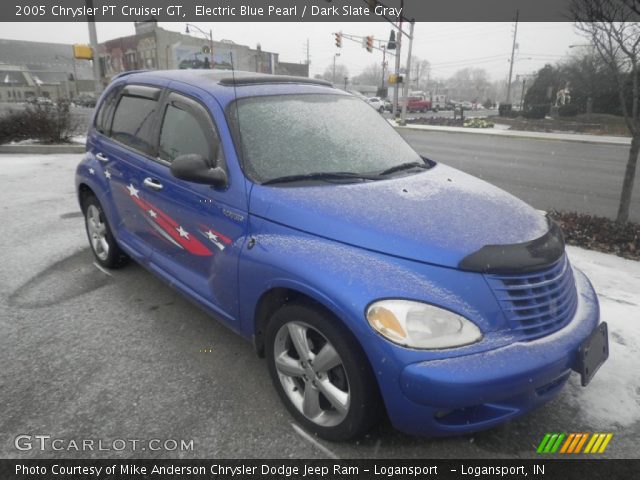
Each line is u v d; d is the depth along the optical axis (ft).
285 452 8.03
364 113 12.35
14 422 8.63
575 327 7.95
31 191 26.37
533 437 8.50
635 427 8.77
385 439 8.32
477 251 7.50
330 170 9.86
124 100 13.79
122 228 13.88
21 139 44.29
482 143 70.95
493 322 7.22
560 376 7.59
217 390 9.56
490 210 8.79
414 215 8.26
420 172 10.72
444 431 7.23
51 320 12.26
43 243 17.95
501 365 6.85
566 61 143.74
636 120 19.97
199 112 10.61
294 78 12.55
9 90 313.32
